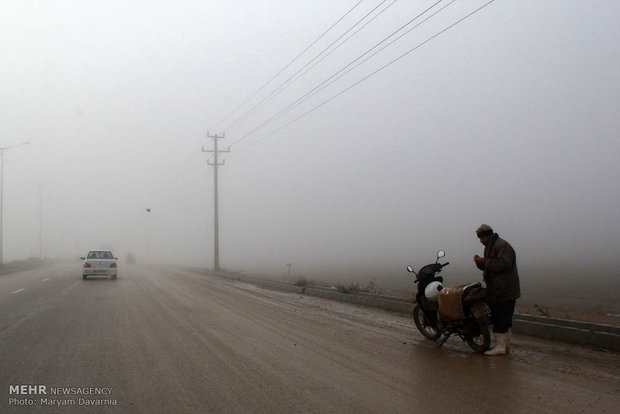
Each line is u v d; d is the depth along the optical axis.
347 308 15.90
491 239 9.17
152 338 10.33
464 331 9.36
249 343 9.84
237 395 6.52
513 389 6.79
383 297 15.64
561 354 8.84
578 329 9.59
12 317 13.41
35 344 9.73
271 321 12.84
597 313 13.70
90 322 12.48
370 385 6.97
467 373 7.63
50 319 13.01
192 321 12.70
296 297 19.80
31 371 7.73
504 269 8.85
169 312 14.43
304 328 11.74
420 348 9.53
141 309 15.09
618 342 8.85
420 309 10.59
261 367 7.94
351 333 11.10
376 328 11.84
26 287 23.73
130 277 32.44
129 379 7.27
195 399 6.37
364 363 8.26
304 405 6.12
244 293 21.55
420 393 6.61
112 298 18.36
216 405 6.14
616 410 5.95
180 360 8.41
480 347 9.09
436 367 8.01
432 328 10.30
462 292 9.22
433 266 10.38
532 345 9.61
